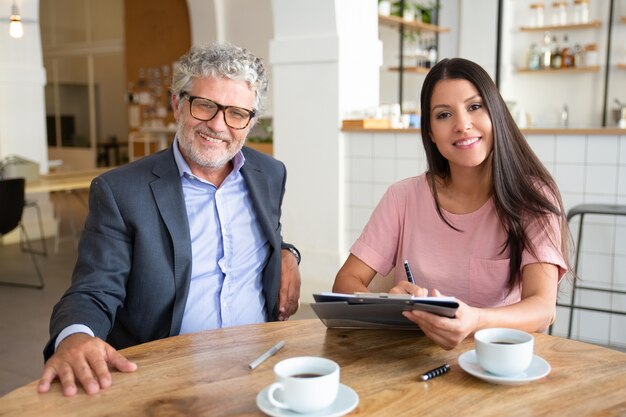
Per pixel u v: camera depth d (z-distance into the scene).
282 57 4.20
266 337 1.38
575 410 1.02
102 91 10.48
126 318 1.60
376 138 4.02
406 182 1.82
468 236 1.66
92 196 1.57
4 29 5.90
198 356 1.27
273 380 1.14
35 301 4.30
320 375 1.04
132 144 9.02
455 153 1.59
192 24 7.55
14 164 5.30
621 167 3.20
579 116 6.75
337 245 4.21
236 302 1.73
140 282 1.56
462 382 1.13
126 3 8.81
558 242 1.59
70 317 1.37
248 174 1.78
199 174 1.70
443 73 1.59
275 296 1.81
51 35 10.83
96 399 1.08
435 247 1.70
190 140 1.61
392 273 1.81
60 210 8.13
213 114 1.58
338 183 4.15
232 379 1.15
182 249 1.58
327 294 1.27
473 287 1.65
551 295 1.50
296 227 4.34
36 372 3.07
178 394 1.09
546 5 6.76
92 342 1.24
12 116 6.04
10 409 1.04
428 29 6.45
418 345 1.32
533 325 1.40
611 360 1.22
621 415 1.00
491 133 1.58
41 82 6.20
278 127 4.32
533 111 6.98
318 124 4.17
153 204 1.57
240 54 1.60
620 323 3.32
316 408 0.97
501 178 1.58
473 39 7.13
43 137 6.30
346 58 4.10
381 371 1.18
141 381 1.15
